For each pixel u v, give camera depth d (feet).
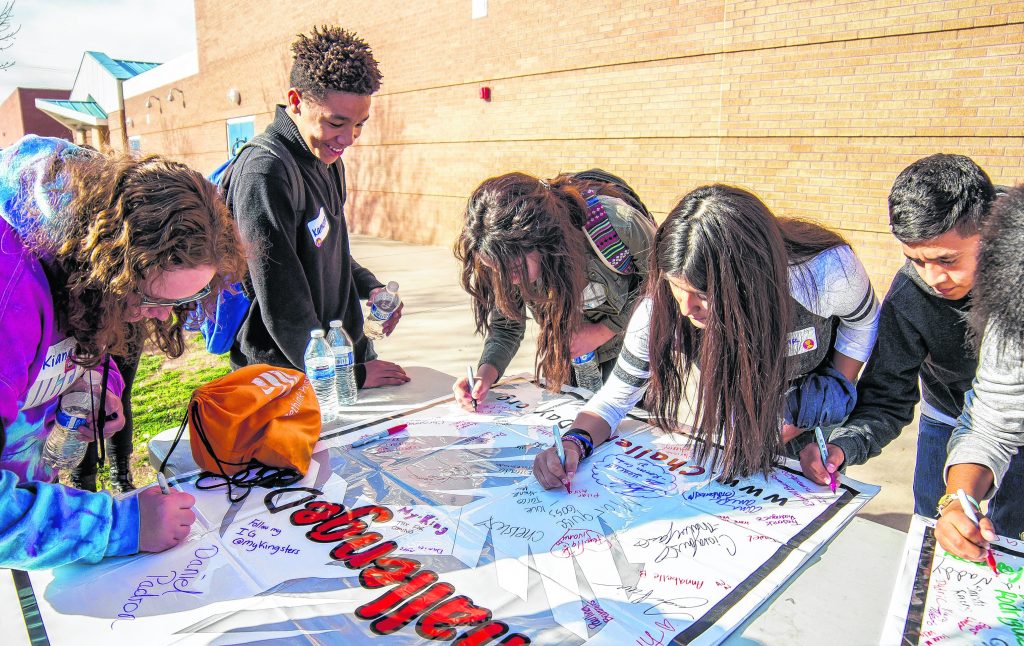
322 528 3.96
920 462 5.80
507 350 6.43
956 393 5.26
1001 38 14.01
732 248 3.74
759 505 4.21
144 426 11.24
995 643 2.97
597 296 5.76
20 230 3.07
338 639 3.02
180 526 3.76
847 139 16.58
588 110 22.59
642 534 3.89
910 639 3.01
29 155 3.18
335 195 7.22
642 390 5.06
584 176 6.44
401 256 28.17
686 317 4.43
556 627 3.10
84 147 3.43
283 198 6.12
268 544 3.79
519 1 24.30
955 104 14.83
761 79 17.87
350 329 7.97
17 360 2.95
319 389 5.88
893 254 16.19
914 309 4.88
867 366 5.14
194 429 4.55
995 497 5.34
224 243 3.44
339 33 6.34
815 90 16.90
